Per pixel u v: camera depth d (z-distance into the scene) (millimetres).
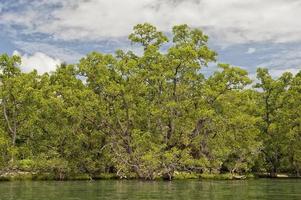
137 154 52531
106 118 56188
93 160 58469
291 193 33500
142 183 45688
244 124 59094
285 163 67812
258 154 66250
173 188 38250
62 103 58188
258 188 38969
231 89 59312
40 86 64562
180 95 57406
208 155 57875
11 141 58375
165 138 55281
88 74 56875
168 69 56312
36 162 53469
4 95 56750
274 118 70125
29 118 59312
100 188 38156
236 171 63531
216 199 28562
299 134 66062
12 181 50344
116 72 57312
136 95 57188
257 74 71500
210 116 55656
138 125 58719
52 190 35906
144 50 58625
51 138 58906
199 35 58500
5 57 57969
